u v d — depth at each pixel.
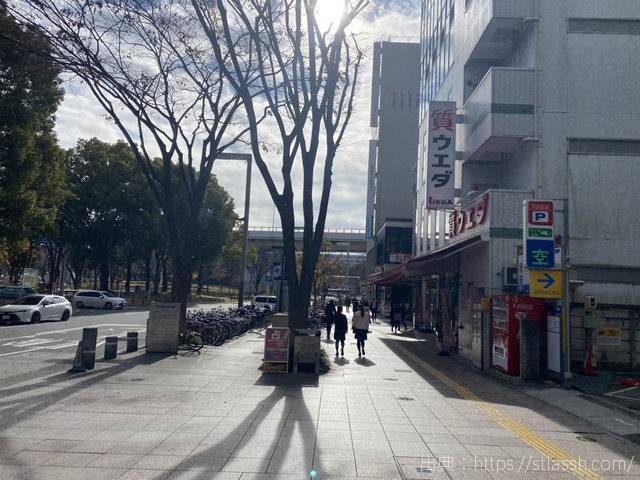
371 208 64.69
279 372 12.12
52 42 13.73
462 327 17.41
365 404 8.98
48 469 5.25
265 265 88.31
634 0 15.86
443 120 18.42
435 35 27.52
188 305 54.38
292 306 12.96
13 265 49.91
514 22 16.19
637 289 14.87
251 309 28.03
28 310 24.92
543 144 15.46
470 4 18.89
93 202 45.53
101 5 13.59
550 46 15.79
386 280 29.48
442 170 18.23
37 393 9.09
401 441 6.67
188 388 9.90
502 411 8.96
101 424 7.05
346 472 5.39
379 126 60.78
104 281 48.88
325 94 13.17
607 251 15.07
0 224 26.28
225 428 7.01
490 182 18.84
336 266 55.41
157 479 5.04
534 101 15.62
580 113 15.55
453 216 20.23
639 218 15.16
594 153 15.38
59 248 54.84
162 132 17.20
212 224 58.22
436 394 10.34
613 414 8.94
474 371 14.30
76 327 24.00
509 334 12.43
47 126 28.00
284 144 13.36
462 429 7.48
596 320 14.43
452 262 18.98
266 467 5.46
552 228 11.95
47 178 28.72
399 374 12.92
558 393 10.90
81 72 14.59
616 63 15.71
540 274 11.84
